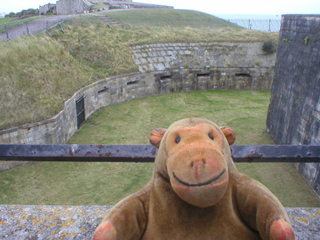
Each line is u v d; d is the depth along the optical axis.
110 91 18.11
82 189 9.86
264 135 14.56
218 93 21.17
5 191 9.66
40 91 13.04
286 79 12.76
